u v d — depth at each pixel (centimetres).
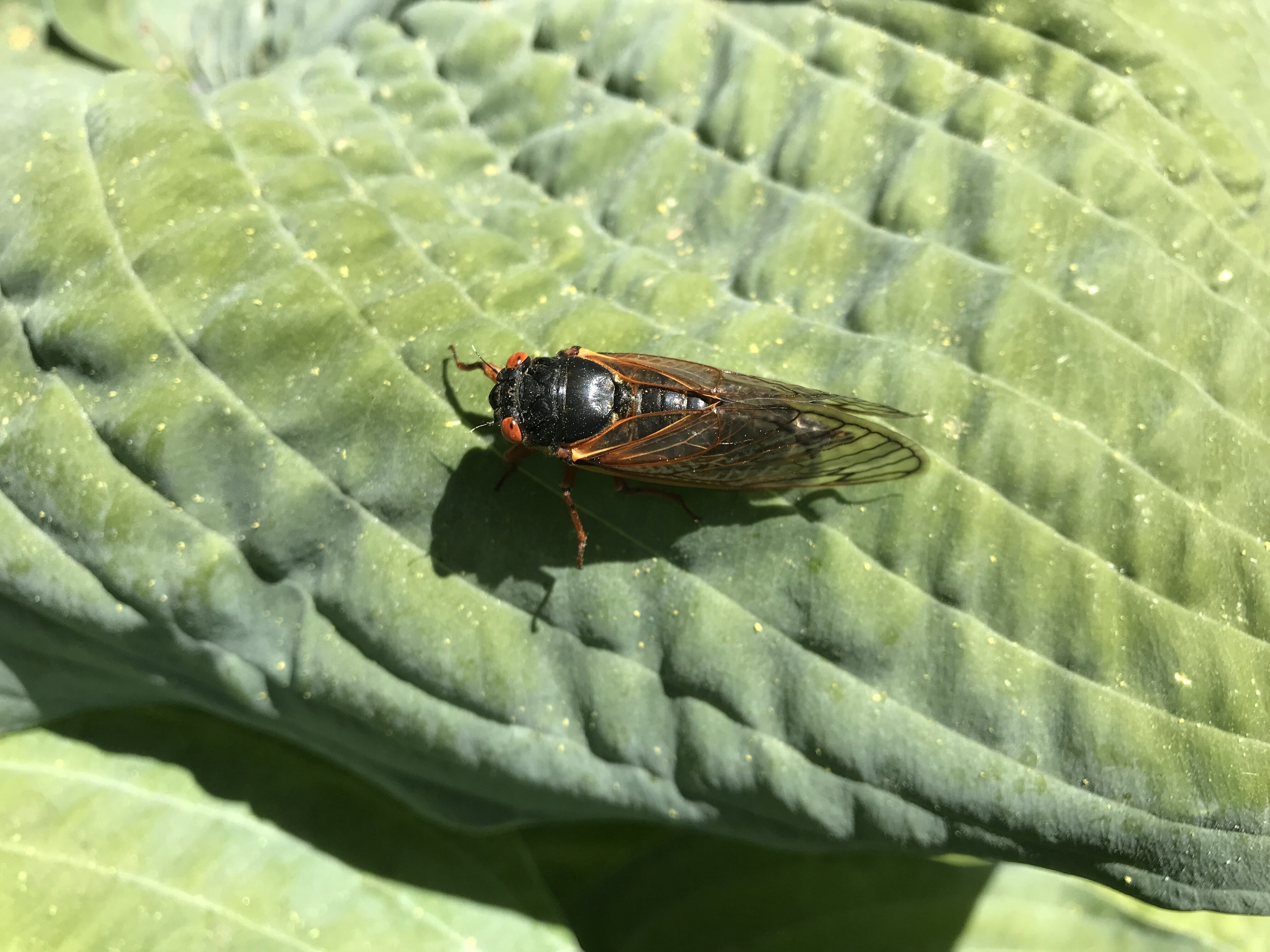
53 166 11
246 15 14
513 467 10
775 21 12
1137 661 10
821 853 12
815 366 10
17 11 14
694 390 10
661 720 10
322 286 10
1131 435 10
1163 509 10
